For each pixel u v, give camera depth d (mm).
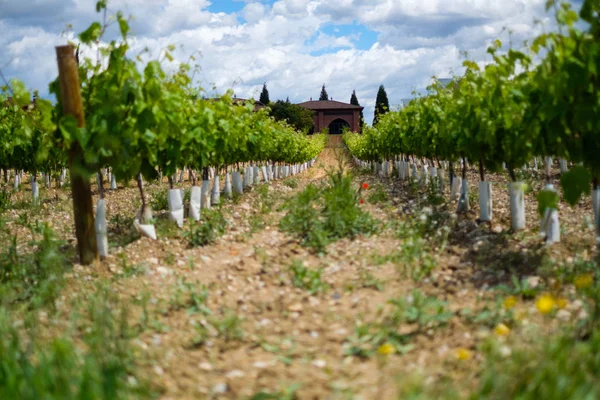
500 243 6398
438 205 9852
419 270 5453
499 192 11109
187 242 7266
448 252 6238
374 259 6016
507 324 3832
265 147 16828
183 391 3273
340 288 5207
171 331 4336
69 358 3127
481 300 4516
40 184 17906
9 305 4828
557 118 4918
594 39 4422
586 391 2623
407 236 6922
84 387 2807
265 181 19391
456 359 3359
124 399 2871
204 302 4980
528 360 2986
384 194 11492
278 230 7871
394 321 4078
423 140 11492
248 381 3402
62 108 6023
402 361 3498
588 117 4488
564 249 5781
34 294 5098
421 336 3846
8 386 2832
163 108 6742
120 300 5043
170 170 8000
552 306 3521
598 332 3252
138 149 6699
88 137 5703
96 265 6203
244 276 5793
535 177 13453
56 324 4367
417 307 4230
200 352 3920
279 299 5016
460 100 8180
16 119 12445
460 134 8273
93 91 6148
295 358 3729
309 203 8414
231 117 11289
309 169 35094
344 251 6504
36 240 7734
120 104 5926
